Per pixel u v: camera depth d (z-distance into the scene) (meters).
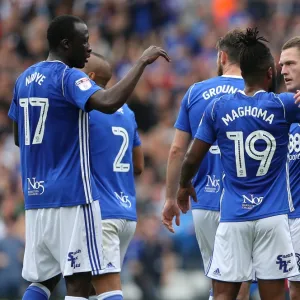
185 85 49.12
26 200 17.53
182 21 54.38
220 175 19.00
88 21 52.53
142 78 47.94
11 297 34.84
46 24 51.78
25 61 50.06
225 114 16.94
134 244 37.88
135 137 20.91
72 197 17.02
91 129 19.47
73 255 16.98
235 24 54.75
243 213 16.91
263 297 17.19
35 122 17.23
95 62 20.25
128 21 52.91
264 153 16.81
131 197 20.05
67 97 16.89
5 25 52.03
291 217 19.02
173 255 39.03
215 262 17.22
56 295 33.00
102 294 19.19
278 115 16.77
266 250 16.97
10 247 35.03
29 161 17.38
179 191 17.66
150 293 37.41
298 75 18.36
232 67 19.16
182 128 19.41
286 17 55.16
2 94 47.00
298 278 18.83
